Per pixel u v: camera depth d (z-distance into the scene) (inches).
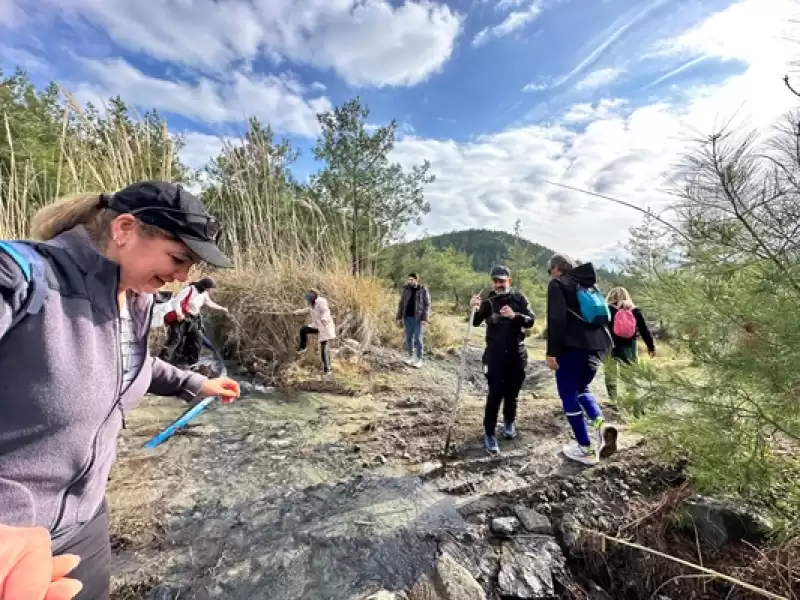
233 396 75.0
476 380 276.5
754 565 99.5
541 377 270.8
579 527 115.6
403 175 617.0
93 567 48.9
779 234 76.3
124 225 40.8
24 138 339.0
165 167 271.1
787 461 91.5
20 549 25.0
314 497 126.3
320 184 585.9
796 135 70.6
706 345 90.4
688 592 101.7
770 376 79.1
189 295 223.8
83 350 37.4
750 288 82.7
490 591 96.3
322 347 249.4
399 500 125.7
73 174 234.5
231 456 150.2
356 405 212.2
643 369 101.7
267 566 97.3
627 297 175.5
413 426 183.5
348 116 570.6
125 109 267.0
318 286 303.0
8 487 35.5
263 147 325.4
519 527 116.1
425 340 354.0
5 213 206.4
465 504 124.4
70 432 38.1
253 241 322.7
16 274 33.6
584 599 99.4
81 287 38.1
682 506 116.4
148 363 52.5
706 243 85.6
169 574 93.4
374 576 96.0
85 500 44.4
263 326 272.2
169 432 68.4
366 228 585.6
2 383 34.0
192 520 112.7
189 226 41.5
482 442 166.7
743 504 112.7
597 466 143.1
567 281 139.6
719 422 90.2
